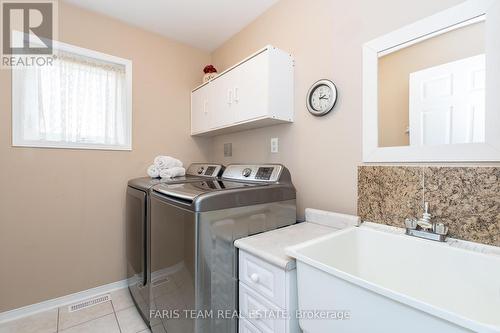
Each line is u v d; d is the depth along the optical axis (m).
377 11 1.27
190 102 2.56
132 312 1.79
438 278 0.95
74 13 1.90
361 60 1.34
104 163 2.05
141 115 2.23
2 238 1.66
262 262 1.05
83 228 1.96
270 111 1.59
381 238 1.14
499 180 0.91
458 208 1.00
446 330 0.56
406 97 1.17
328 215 1.44
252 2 1.88
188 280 1.12
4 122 1.67
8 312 1.68
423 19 1.11
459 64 1.01
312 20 1.60
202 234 1.09
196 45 2.55
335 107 1.47
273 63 1.61
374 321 0.68
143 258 1.62
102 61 2.05
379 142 1.27
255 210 1.31
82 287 1.96
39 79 1.80
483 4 0.94
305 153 1.66
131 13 2.01
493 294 0.82
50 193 1.83
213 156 2.68
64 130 1.89
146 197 1.61
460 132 1.01
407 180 1.16
